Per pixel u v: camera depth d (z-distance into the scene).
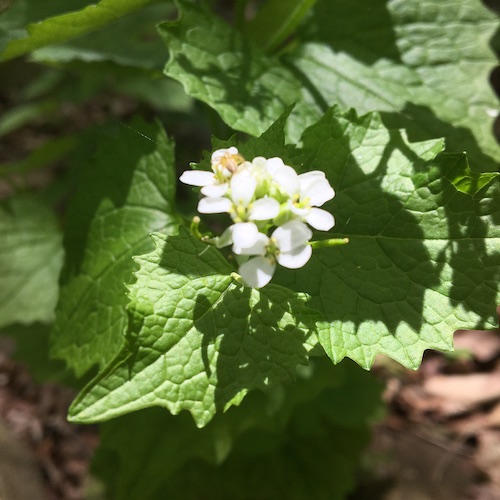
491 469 0.19
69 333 0.10
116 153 0.10
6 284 0.13
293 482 0.15
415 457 0.19
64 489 0.17
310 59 0.11
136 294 0.07
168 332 0.07
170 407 0.07
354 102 0.10
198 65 0.09
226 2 0.30
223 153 0.07
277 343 0.07
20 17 0.11
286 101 0.10
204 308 0.07
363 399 0.16
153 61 0.13
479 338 0.23
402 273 0.08
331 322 0.08
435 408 0.21
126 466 0.12
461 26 0.11
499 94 0.27
